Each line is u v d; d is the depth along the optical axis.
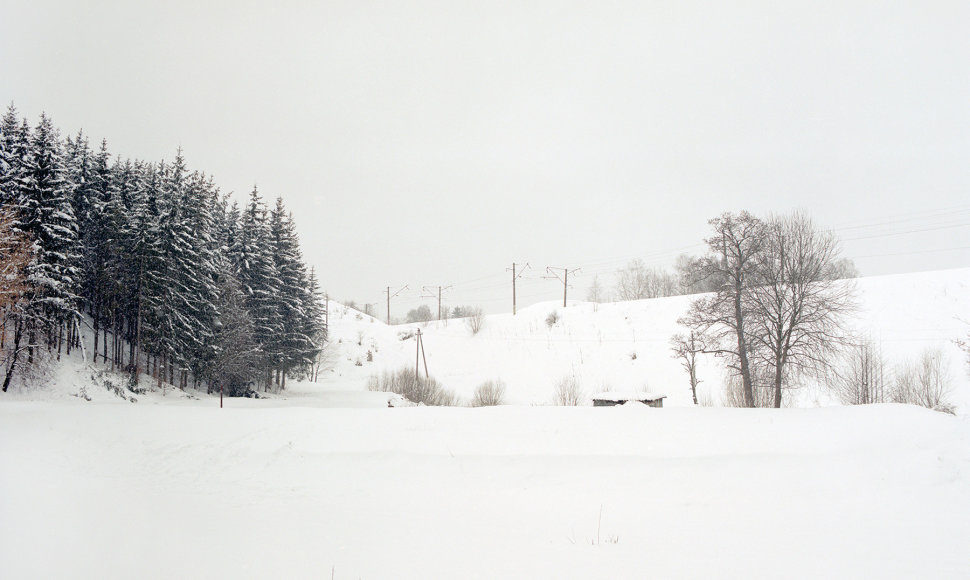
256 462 15.66
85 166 44.94
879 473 12.52
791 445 14.58
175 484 13.77
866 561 8.13
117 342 45.19
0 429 18.25
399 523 10.70
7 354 33.53
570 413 19.11
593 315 70.56
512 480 13.77
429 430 17.67
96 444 16.97
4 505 10.37
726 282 29.91
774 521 10.47
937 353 36.88
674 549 8.82
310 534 9.60
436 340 77.31
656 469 13.63
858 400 33.25
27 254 33.88
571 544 9.16
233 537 9.17
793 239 29.44
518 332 73.00
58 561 7.35
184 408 22.41
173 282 42.31
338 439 17.17
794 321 28.14
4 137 38.16
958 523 9.93
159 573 7.10
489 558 8.27
